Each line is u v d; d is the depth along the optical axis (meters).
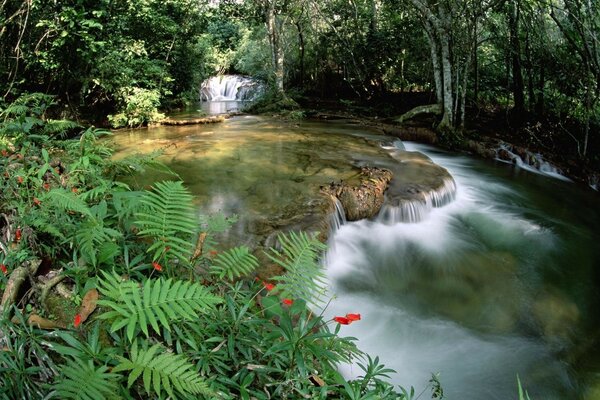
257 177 6.45
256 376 2.18
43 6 8.68
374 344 4.03
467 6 10.77
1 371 1.84
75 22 8.55
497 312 4.68
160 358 1.81
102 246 2.61
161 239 2.58
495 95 14.02
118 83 11.05
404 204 6.04
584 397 3.77
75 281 2.57
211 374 2.10
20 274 2.48
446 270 5.27
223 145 8.87
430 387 3.64
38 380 1.92
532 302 4.87
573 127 10.80
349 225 5.79
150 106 11.76
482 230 6.34
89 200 3.73
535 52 11.66
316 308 4.17
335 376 2.23
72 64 9.68
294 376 2.17
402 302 4.68
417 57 15.49
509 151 10.10
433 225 6.20
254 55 22.45
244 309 2.37
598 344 4.41
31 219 2.86
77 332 2.18
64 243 2.98
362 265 5.12
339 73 18.34
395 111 14.77
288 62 19.80
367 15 16.67
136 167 4.41
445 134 11.13
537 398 3.70
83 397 1.59
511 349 4.19
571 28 10.34
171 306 1.96
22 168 3.76
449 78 11.11
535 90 12.59
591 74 9.66
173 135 10.37
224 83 24.53
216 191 5.80
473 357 4.04
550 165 9.48
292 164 7.28
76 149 4.68
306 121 13.33
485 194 7.78
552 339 4.38
